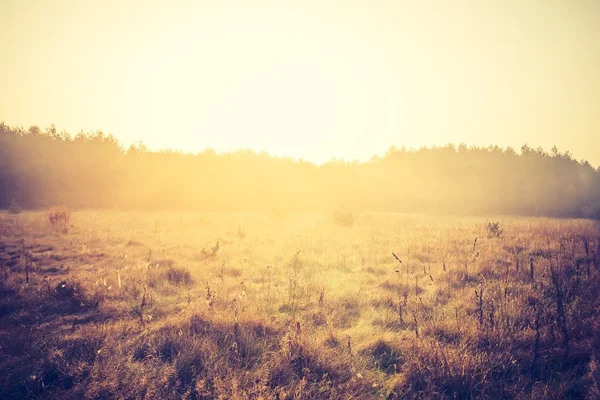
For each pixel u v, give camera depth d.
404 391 3.01
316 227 16.88
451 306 4.97
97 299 5.22
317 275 7.02
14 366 3.23
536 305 4.68
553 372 3.19
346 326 4.47
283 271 7.35
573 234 10.83
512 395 2.88
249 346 3.68
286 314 4.79
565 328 3.73
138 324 4.35
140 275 6.51
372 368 3.42
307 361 3.39
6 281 5.96
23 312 4.69
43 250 9.34
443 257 8.44
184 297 5.56
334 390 2.91
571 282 5.68
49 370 3.25
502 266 7.26
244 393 2.76
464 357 3.28
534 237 11.02
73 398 2.80
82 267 7.43
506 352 3.44
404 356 3.57
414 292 5.77
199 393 2.86
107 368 3.16
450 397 2.91
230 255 9.23
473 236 12.12
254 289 5.92
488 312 4.25
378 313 4.81
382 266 7.93
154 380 3.04
